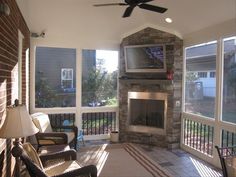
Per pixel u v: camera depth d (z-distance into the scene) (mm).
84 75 5840
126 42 5723
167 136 5301
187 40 5027
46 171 2855
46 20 4902
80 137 5570
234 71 3939
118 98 6004
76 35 5527
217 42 4199
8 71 2805
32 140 4203
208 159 4434
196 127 4820
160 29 5301
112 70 6016
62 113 5676
